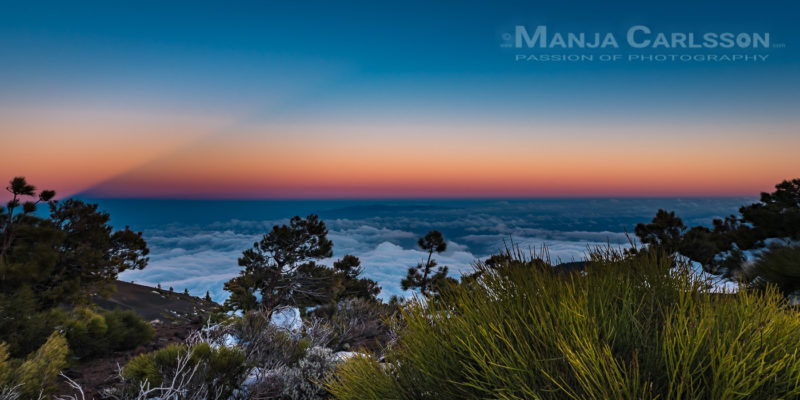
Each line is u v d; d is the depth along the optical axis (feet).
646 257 8.84
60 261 47.37
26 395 13.07
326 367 13.80
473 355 6.45
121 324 25.38
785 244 17.20
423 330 7.66
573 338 6.16
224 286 52.95
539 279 8.27
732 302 6.98
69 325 22.16
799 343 5.90
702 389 5.16
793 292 14.78
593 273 8.50
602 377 5.27
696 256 43.68
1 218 39.01
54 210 51.49
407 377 7.45
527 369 6.05
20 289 23.43
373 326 25.25
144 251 62.13
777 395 5.31
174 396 12.55
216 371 13.34
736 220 65.21
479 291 8.38
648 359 5.88
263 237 63.16
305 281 61.00
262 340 17.57
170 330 31.50
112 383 17.40
